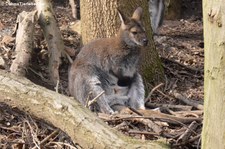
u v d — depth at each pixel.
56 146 9.09
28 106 9.41
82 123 8.52
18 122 9.94
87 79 11.06
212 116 6.60
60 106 8.95
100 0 12.20
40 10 13.36
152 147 7.64
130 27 11.16
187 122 9.96
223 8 6.21
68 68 13.13
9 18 18.08
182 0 23.20
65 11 20.53
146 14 12.57
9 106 9.75
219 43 6.31
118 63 11.24
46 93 9.37
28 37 12.63
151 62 12.80
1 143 9.24
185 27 20.48
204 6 6.48
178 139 9.02
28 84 9.71
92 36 12.48
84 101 11.10
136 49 11.36
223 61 6.32
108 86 11.35
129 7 12.20
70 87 11.59
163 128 9.76
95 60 11.30
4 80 9.83
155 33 18.98
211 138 6.68
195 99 12.30
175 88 12.90
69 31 15.98
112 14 12.20
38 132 9.42
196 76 13.84
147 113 10.30
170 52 15.78
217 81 6.43
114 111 10.95
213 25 6.33
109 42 11.37
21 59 12.16
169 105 11.30
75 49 14.27
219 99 6.46
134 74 11.59
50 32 13.05
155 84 12.87
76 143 8.61
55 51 12.82
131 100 11.52
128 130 9.44
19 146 9.16
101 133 8.24
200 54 15.74
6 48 13.53
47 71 13.08
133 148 7.71
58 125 8.95
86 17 12.52
